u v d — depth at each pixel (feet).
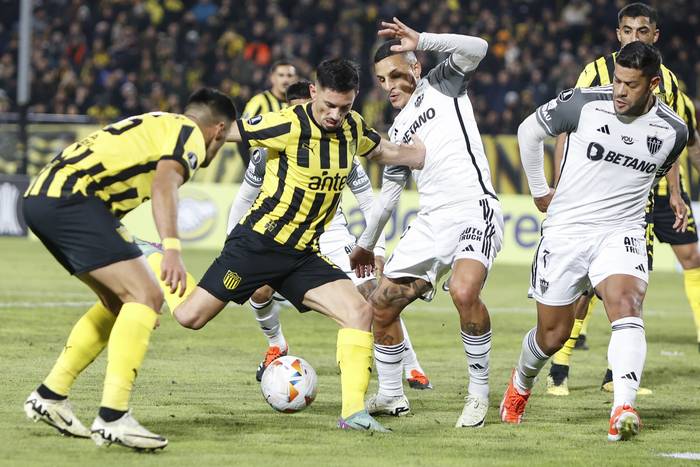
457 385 82.43
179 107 236.02
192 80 244.22
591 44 251.39
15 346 92.27
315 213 64.13
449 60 68.64
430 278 68.59
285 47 243.81
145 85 240.94
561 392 79.46
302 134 62.59
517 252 195.42
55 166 55.47
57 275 156.35
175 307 65.77
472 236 66.44
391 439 60.23
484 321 65.05
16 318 111.24
